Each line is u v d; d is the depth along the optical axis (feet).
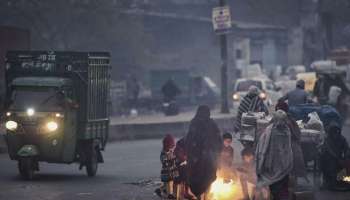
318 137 87.10
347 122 186.60
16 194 80.07
